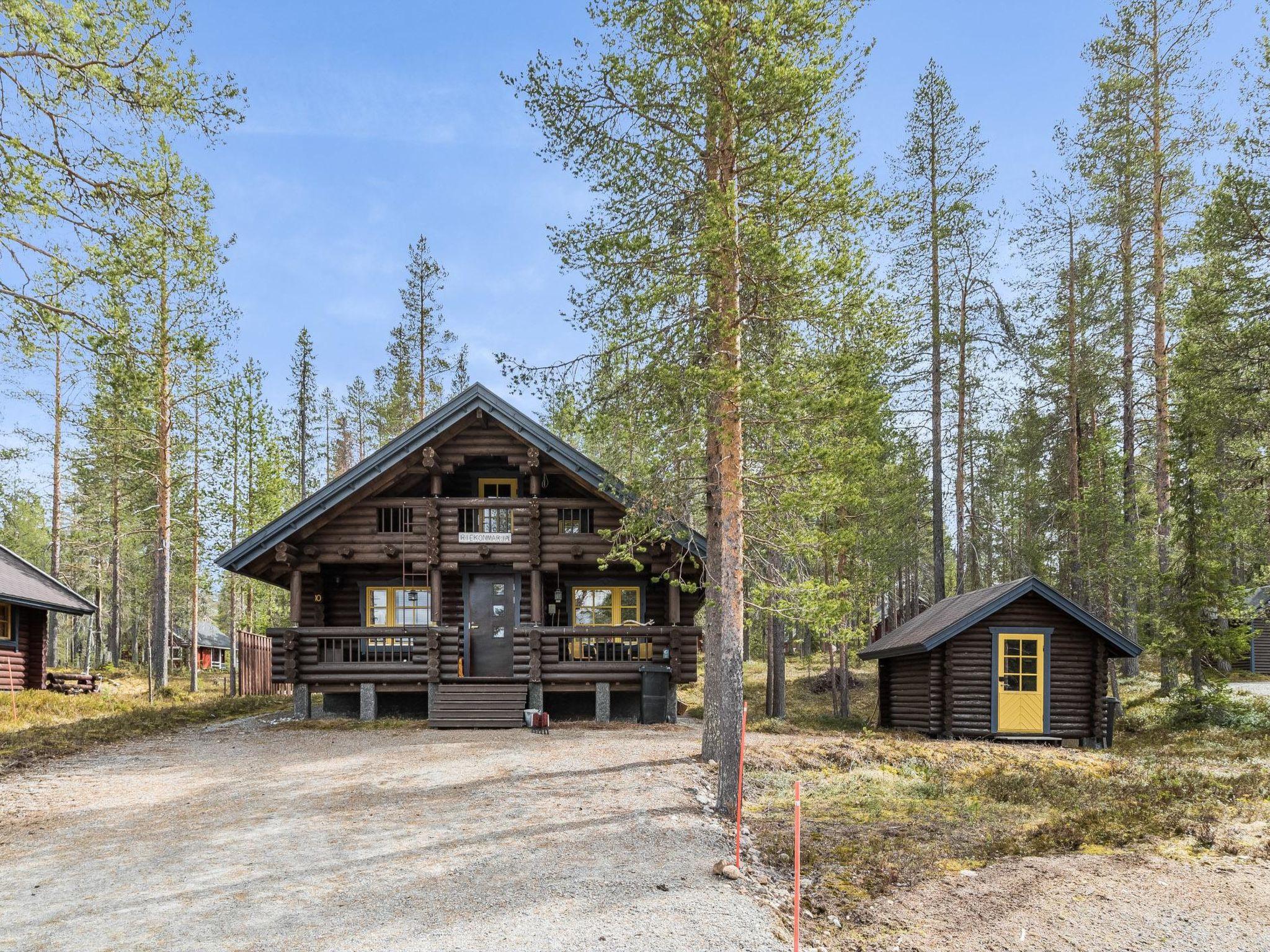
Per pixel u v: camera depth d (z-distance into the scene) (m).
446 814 9.34
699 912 6.56
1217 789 11.33
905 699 20.62
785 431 11.64
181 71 10.27
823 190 11.09
